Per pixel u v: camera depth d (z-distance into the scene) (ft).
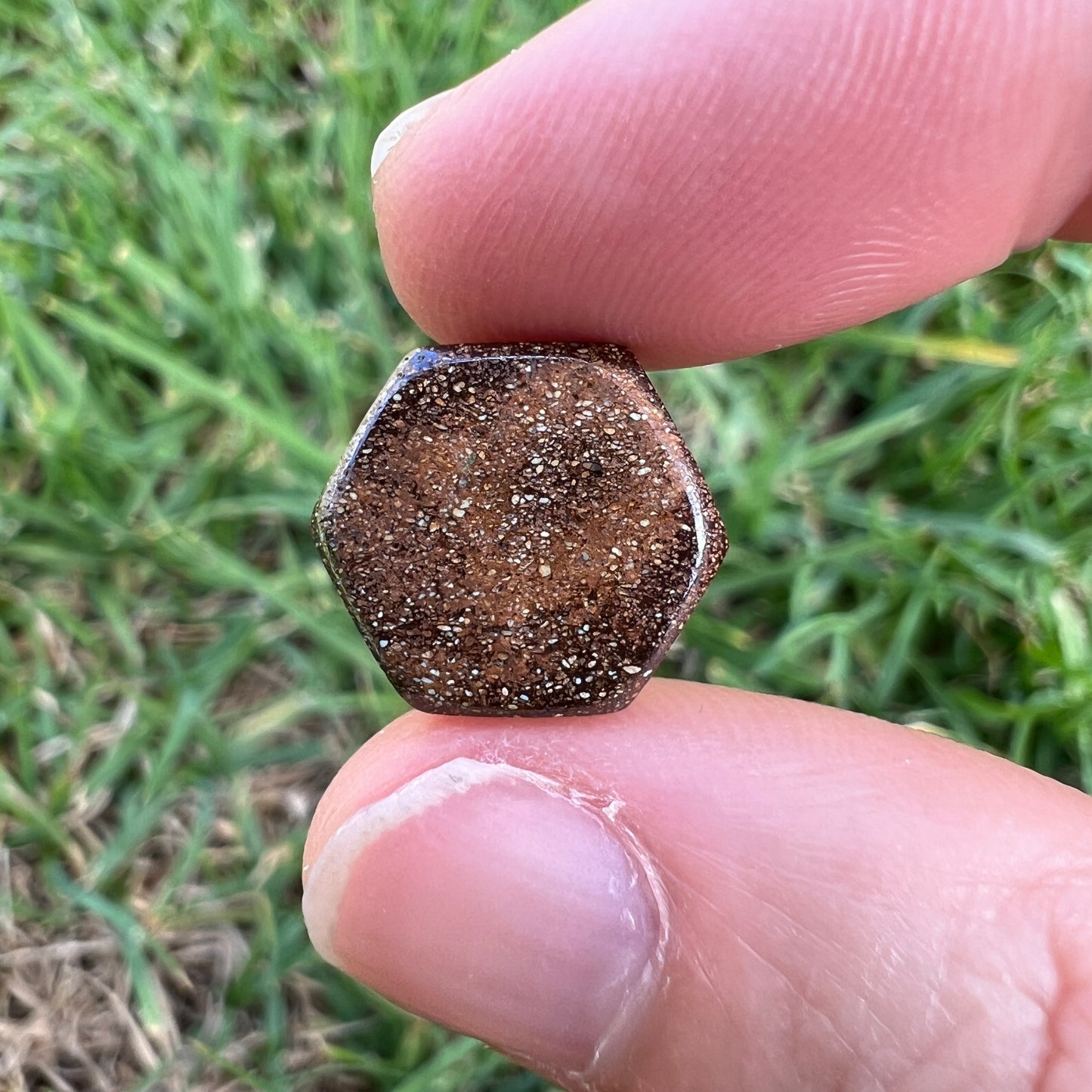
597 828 0.16
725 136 0.17
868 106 0.17
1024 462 0.25
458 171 0.18
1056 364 0.25
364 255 0.26
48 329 0.26
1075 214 0.21
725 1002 0.16
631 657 0.16
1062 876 0.15
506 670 0.16
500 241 0.18
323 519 0.16
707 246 0.18
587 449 0.16
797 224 0.18
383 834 0.16
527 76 0.17
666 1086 0.16
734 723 0.17
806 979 0.15
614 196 0.18
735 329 0.20
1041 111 0.18
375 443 0.16
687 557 0.16
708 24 0.17
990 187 0.19
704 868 0.16
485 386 0.16
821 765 0.16
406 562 0.16
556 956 0.16
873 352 0.26
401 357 0.26
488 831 0.16
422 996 0.17
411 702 0.17
